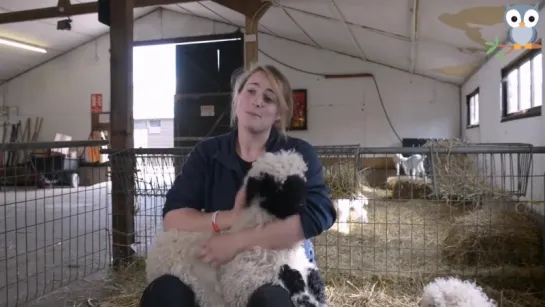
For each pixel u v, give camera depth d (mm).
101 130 12086
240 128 1798
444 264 3283
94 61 12086
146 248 3635
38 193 8773
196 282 1411
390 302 2713
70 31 11188
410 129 9562
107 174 3660
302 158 1594
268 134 1812
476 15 4523
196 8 9938
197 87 9242
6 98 12695
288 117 1896
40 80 12461
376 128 9750
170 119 16312
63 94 12320
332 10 6383
